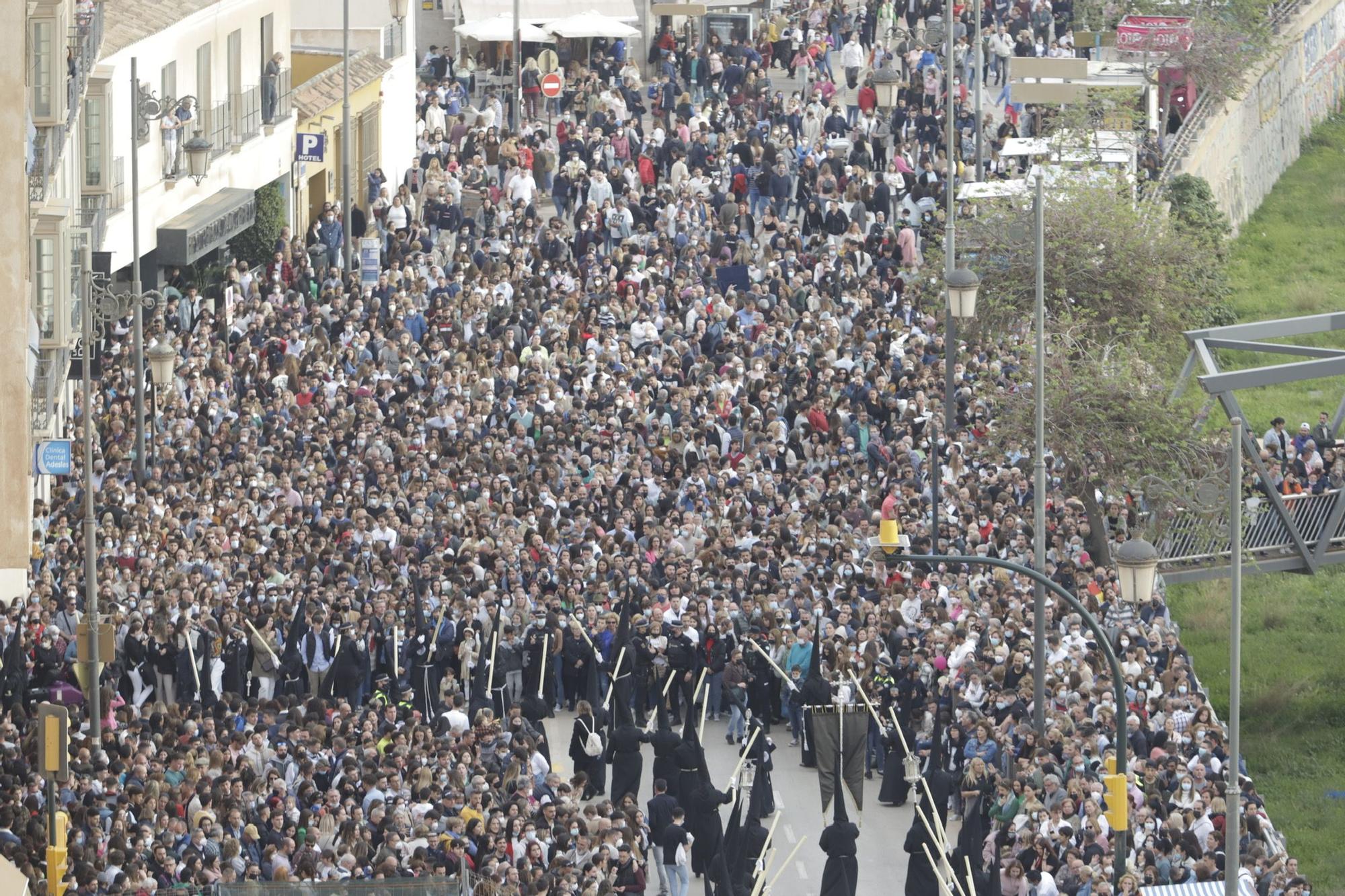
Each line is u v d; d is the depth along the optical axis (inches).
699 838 3154.5
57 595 3506.4
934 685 3410.4
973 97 6722.4
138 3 5182.1
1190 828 2923.2
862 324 4926.2
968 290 4207.7
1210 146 6609.3
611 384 4579.2
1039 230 3334.2
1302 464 4419.3
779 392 4512.8
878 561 3686.0
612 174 5920.3
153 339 4397.1
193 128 5329.7
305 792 2955.2
